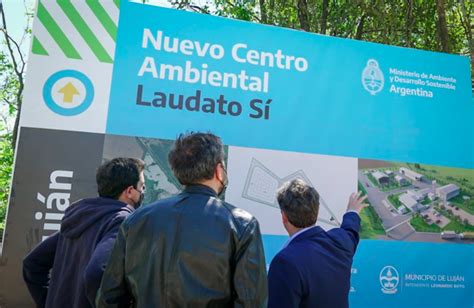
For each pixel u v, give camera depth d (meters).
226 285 1.19
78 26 2.51
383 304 2.71
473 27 5.78
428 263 2.82
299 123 2.76
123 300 1.27
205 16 2.71
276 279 1.64
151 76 2.57
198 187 1.33
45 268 1.87
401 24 5.77
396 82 2.97
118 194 1.72
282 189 1.90
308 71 2.83
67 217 1.70
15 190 2.30
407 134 2.93
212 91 2.65
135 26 2.59
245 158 2.63
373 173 2.83
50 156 2.37
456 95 3.07
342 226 2.05
